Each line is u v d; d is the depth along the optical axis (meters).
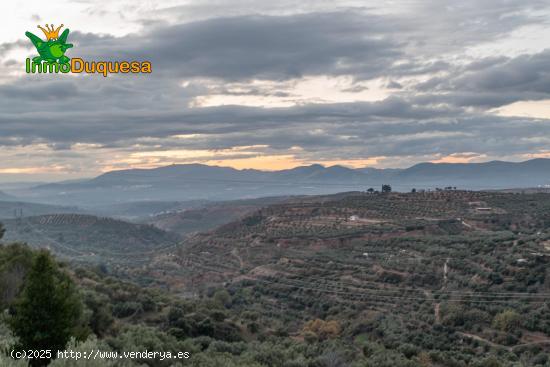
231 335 62.81
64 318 28.17
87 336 29.42
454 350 66.81
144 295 67.38
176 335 56.12
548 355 59.34
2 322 30.17
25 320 27.47
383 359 53.06
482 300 79.31
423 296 89.12
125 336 38.28
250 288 113.88
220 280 130.50
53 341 27.77
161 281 134.00
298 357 48.59
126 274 142.00
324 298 97.94
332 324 78.62
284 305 100.69
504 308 74.00
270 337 66.50
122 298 65.12
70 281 36.16
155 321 60.59
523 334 67.25
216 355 45.31
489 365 55.34
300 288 105.81
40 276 28.11
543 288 79.75
